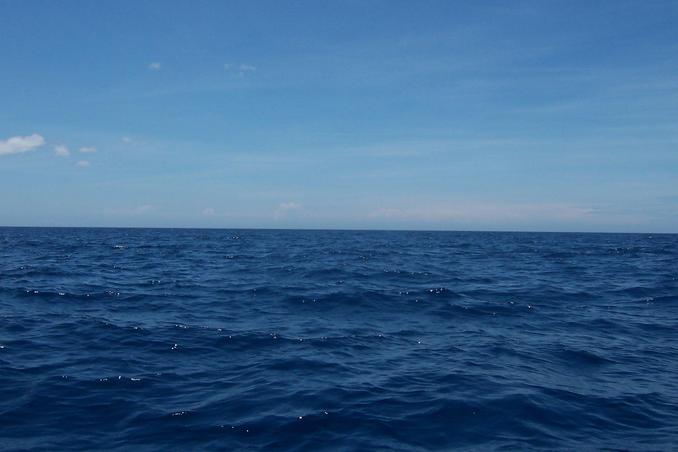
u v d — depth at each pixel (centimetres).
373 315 1440
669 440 623
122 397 744
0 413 675
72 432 623
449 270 2772
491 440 617
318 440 605
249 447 585
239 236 9469
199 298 1717
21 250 4253
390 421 664
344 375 867
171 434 619
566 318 1417
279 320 1360
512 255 4209
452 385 814
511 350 1052
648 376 887
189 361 946
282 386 802
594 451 591
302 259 3525
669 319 1409
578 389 807
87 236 8475
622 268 2966
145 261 3294
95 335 1127
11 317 1305
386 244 6294
